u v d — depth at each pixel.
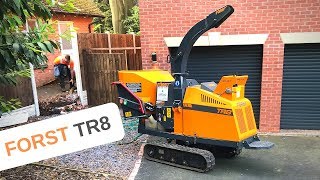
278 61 7.32
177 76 5.60
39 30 3.32
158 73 6.48
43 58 3.45
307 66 7.43
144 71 6.45
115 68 9.83
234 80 5.11
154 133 6.02
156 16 7.73
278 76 7.39
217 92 5.26
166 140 6.69
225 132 5.11
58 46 3.48
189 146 5.98
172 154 5.59
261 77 7.61
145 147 5.92
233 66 7.87
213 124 5.23
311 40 7.07
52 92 11.41
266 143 5.34
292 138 7.14
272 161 5.82
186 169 5.46
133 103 6.09
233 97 5.13
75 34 9.21
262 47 7.54
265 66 7.41
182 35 7.70
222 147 5.91
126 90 6.14
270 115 7.62
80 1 15.63
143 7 7.76
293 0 6.96
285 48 7.41
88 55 9.98
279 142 6.88
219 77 8.00
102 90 10.01
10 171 4.85
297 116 7.75
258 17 7.21
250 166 5.59
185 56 5.56
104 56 9.83
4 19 3.13
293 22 7.07
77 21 14.45
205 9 7.46
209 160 5.17
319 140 6.97
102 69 9.91
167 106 5.85
